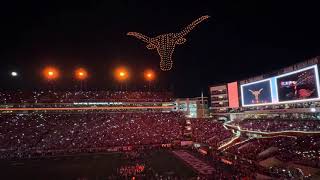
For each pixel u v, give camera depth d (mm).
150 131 88375
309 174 42156
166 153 72062
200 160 62094
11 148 75125
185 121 97438
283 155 51094
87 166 58938
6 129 83500
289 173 44156
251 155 57094
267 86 75562
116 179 47406
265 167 49656
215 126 90750
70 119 93438
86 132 85688
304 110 64438
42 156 71625
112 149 77562
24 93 97688
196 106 112188
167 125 93625
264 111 78000
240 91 88188
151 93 109688
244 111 87562
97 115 98312
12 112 94188
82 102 100812
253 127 75000
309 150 49938
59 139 80688
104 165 59531
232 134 80000
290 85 66875
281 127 66688
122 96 105562
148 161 62375
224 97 97312
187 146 81750
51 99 98188
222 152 67500
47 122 90000
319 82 58219
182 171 52125
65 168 57562
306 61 62031
